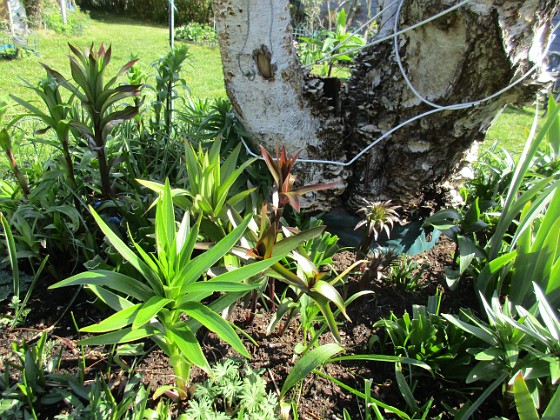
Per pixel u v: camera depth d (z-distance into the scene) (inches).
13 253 59.4
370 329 63.9
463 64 63.8
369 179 81.1
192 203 57.2
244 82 70.3
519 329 46.1
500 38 59.4
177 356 43.1
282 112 72.3
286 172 54.1
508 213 64.9
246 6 63.7
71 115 79.9
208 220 54.9
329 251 69.0
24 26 276.1
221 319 37.9
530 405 41.5
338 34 117.0
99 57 65.9
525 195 62.4
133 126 93.8
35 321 61.5
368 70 76.0
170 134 91.6
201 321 37.9
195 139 86.6
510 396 49.4
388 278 72.1
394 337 57.1
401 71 69.5
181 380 48.3
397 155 76.5
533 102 71.4
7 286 64.1
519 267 58.7
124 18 460.4
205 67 255.6
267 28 65.7
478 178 89.7
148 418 46.0
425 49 65.6
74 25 324.8
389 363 58.5
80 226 71.6
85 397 48.9
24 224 62.9
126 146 83.6
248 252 49.4
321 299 48.4
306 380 55.7
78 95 64.4
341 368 57.8
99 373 53.9
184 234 47.1
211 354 57.9
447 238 89.1
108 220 72.5
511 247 62.2
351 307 67.5
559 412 40.5
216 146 61.5
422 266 70.4
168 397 50.8
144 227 64.8
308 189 54.7
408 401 50.9
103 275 41.5
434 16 59.7
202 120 88.7
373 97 75.5
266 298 64.6
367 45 69.4
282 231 57.7
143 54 277.4
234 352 58.2
